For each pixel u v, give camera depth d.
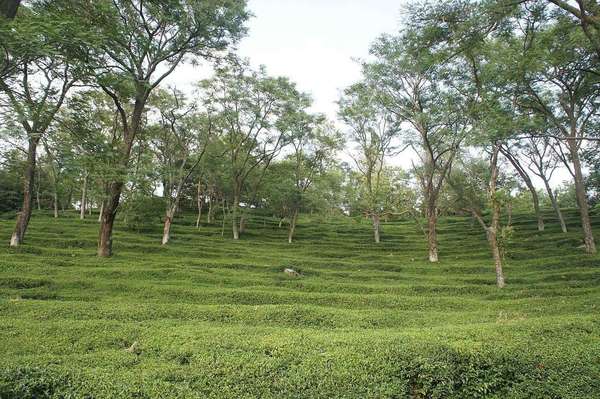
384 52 29.33
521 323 10.60
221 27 22.33
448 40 14.55
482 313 14.59
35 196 51.03
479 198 38.91
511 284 22.20
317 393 6.51
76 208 60.75
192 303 16.03
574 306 15.06
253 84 36.62
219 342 8.54
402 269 27.75
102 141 12.77
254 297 16.78
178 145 39.94
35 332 9.77
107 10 15.84
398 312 14.31
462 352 7.76
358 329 11.39
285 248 36.53
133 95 20.95
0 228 33.56
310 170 43.75
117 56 17.38
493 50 21.56
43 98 11.02
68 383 6.02
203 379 6.54
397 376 7.07
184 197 56.66
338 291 20.19
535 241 34.72
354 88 32.72
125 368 7.02
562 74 24.31
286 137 39.72
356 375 6.89
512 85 21.97
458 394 7.23
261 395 6.32
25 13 13.10
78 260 22.86
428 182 32.53
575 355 8.23
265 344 8.24
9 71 9.59
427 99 29.38
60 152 10.42
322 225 53.59
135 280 18.83
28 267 19.17
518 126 19.59
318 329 11.45
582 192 29.47
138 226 39.31
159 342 8.86
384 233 47.88
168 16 19.50
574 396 7.55
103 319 11.97
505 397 7.39
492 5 12.95
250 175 45.69
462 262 29.83
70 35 9.86
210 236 41.00
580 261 26.22
